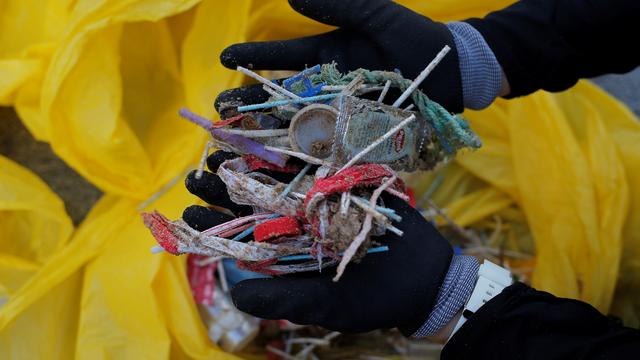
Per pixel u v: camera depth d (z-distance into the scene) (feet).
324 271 2.09
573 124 3.22
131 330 2.65
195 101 2.77
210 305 2.83
